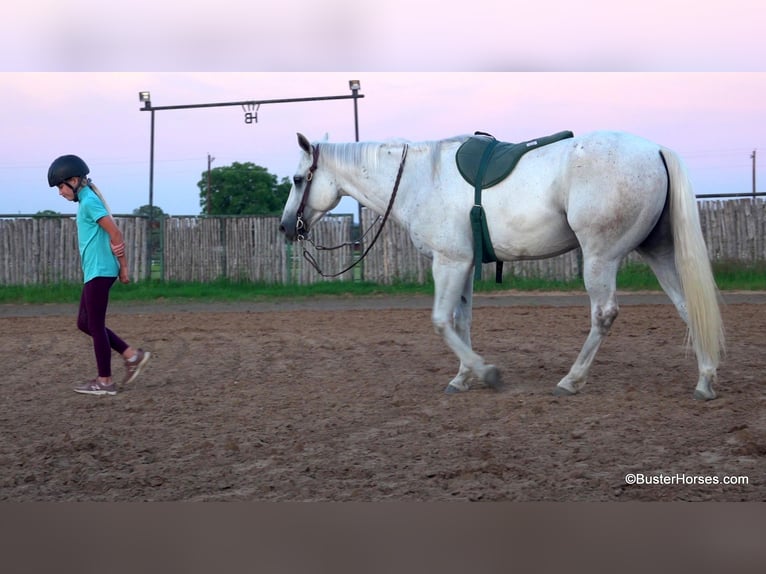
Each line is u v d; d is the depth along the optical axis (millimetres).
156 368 9055
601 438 5539
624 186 6215
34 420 6570
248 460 5309
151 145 20500
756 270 18750
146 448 5645
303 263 20141
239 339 11336
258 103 19688
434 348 10070
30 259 19953
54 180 7484
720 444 5324
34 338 11914
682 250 6293
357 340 10938
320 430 6039
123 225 20234
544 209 6508
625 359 8844
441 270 6961
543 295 17828
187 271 20406
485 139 6949
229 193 45281
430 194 6953
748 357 8727
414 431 5938
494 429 5895
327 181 7605
